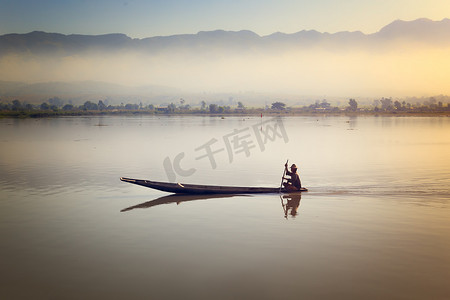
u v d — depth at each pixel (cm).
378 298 961
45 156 3928
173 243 1345
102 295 988
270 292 994
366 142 5522
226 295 981
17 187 2342
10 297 983
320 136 6781
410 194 2070
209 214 1706
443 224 1528
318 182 2452
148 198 2038
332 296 971
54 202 1950
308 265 1151
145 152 4297
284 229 1485
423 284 1028
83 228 1520
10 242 1364
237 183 2488
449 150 4422
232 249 1284
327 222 1570
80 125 10738
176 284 1041
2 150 4500
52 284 1048
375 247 1288
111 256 1234
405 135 6919
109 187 2339
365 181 2470
